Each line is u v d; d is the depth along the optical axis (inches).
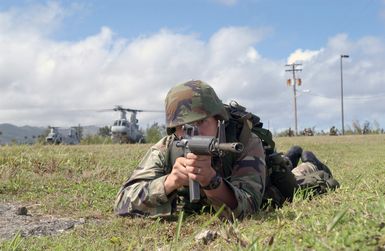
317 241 105.6
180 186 168.2
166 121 160.6
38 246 152.6
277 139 788.0
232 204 159.9
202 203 180.4
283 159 187.2
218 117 158.7
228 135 165.0
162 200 172.9
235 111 169.2
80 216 205.8
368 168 347.6
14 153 371.2
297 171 226.8
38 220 199.5
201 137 141.5
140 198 175.9
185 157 148.3
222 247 124.5
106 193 252.8
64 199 238.1
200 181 146.9
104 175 315.6
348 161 446.3
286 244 112.3
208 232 136.8
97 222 191.8
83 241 157.4
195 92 156.0
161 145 182.4
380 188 182.5
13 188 265.7
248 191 163.9
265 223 146.9
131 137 1362.0
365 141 724.7
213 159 162.2
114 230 169.0
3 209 219.9
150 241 152.3
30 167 328.2
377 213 124.5
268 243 113.6
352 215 127.3
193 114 153.6
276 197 190.5
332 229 114.7
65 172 326.6
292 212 163.8
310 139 789.9
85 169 337.1
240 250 114.1
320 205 167.2
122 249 145.2
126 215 180.5
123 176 314.3
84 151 437.4
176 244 130.3
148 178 179.2
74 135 1403.8
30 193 256.5
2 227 186.7
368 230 108.7
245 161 167.8
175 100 157.3
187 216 179.8
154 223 172.4
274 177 189.9
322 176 210.8
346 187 199.2
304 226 126.9
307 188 197.2
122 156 402.6
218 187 150.2
